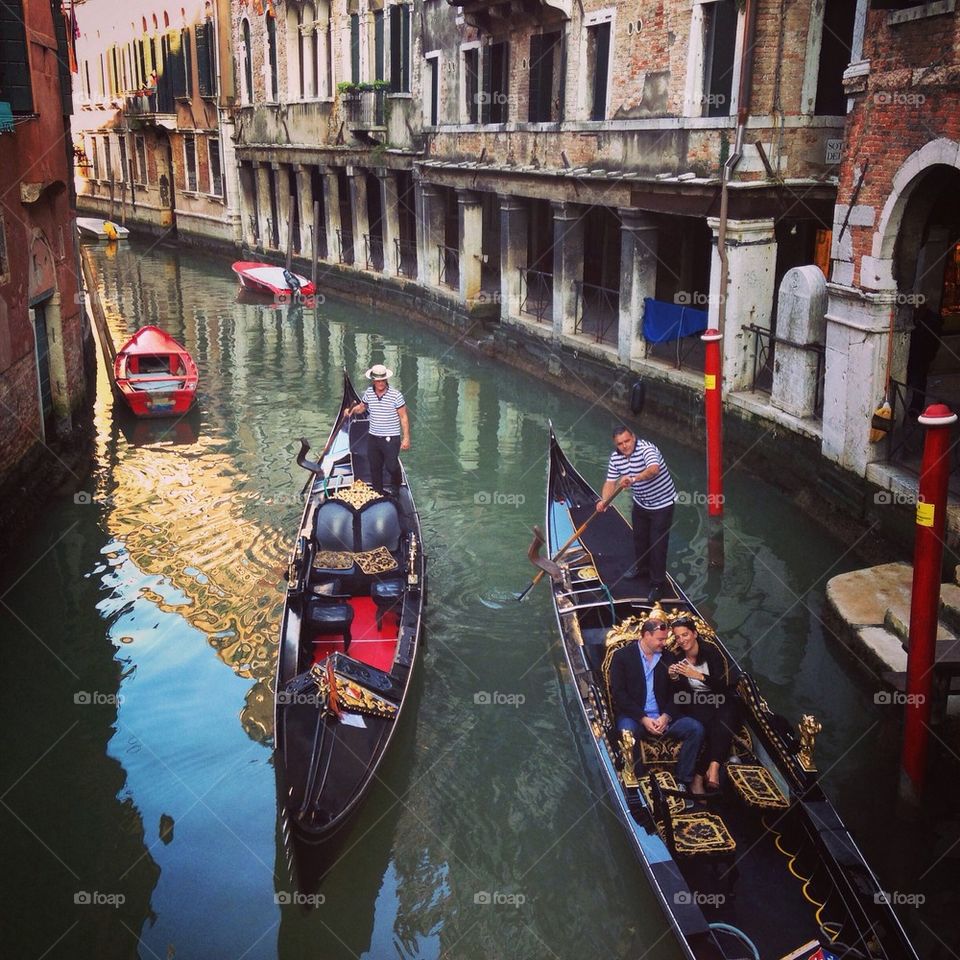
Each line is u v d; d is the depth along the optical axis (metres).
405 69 20.47
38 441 11.05
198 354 18.44
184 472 11.95
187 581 9.09
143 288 26.05
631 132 13.02
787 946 4.65
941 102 7.93
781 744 5.47
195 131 33.16
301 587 7.34
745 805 5.32
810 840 5.01
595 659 6.88
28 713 7.11
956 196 10.02
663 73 12.37
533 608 8.57
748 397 11.55
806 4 10.66
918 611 5.67
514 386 16.16
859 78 8.92
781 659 7.60
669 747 5.75
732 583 8.90
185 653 7.91
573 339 15.34
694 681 5.71
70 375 12.40
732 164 11.04
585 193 14.29
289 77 25.95
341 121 23.31
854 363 9.31
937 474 5.46
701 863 5.14
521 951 5.13
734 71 11.09
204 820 6.08
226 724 7.01
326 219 25.48
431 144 19.58
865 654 7.22
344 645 7.25
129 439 13.23
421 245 20.97
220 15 29.73
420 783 6.37
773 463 11.05
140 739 6.83
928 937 5.00
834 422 9.75
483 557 9.59
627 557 8.25
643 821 5.14
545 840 5.88
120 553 9.65
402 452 12.78
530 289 19.45
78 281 13.48
